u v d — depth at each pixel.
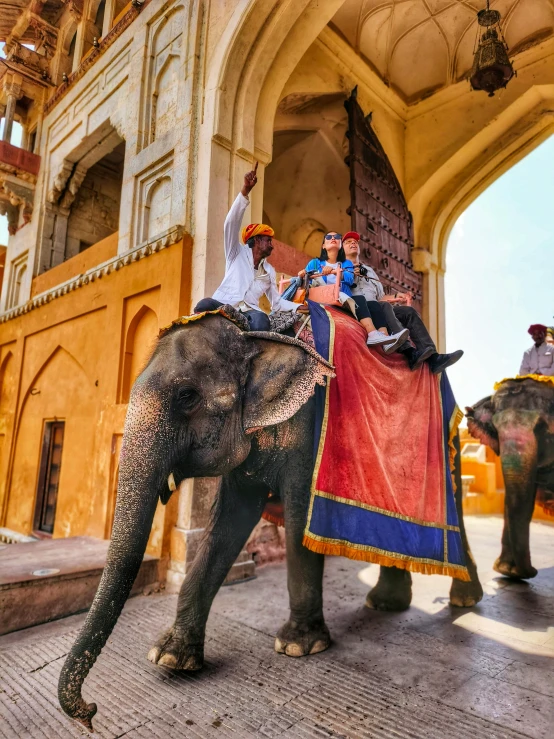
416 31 8.30
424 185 8.89
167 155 5.85
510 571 4.55
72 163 8.92
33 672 2.70
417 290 8.80
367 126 7.94
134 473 2.10
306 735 2.11
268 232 3.24
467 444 10.17
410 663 2.80
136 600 4.06
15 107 10.23
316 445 2.73
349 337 2.98
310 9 5.55
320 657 2.87
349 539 2.64
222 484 3.08
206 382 2.38
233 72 5.48
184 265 5.10
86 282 6.75
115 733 2.12
